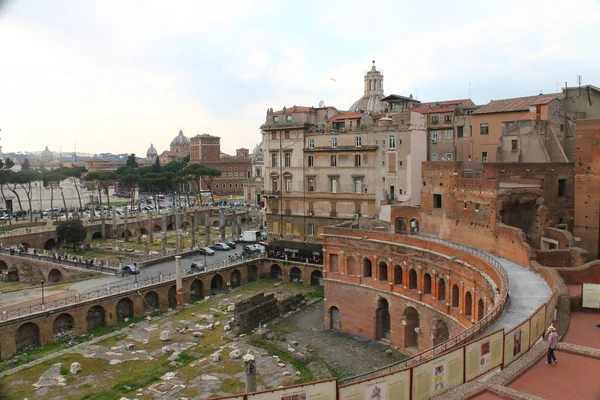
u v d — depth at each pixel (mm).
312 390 25734
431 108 115000
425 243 69062
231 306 91812
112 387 59875
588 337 37438
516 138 84500
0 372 64812
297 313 90750
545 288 49594
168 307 93062
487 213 69438
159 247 139000
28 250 125938
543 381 29312
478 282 54875
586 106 87062
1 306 79500
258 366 65125
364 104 169375
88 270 105562
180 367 65375
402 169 103312
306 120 116938
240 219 184500
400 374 27312
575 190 70250
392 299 75188
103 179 198375
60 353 71125
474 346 30156
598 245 68188
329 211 113500
